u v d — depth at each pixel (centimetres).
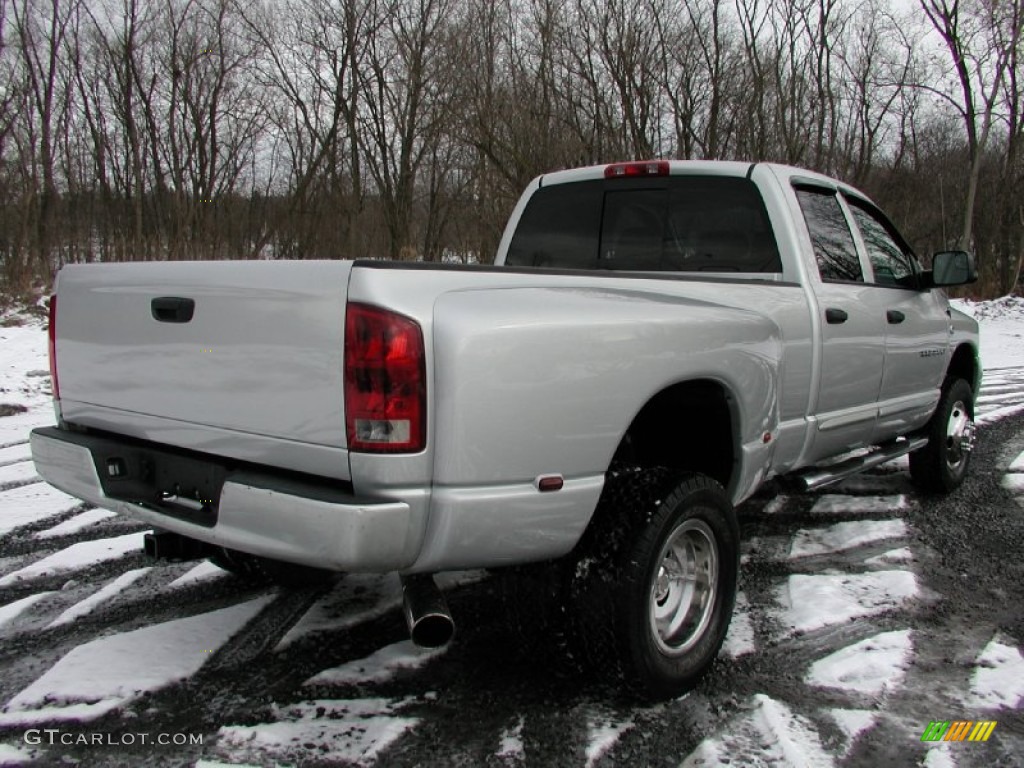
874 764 249
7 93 2261
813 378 369
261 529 235
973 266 457
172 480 277
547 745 257
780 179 392
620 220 437
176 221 2433
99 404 303
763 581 395
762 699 284
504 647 322
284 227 2742
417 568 235
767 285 352
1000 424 796
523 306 246
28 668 302
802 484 381
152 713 272
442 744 256
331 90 2698
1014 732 268
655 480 279
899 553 432
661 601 288
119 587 380
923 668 310
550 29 2066
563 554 261
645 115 2148
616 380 262
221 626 339
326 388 229
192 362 264
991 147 3419
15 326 1409
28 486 550
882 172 3469
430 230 2764
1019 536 464
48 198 2270
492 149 2089
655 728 267
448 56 2373
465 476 231
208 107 2669
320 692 287
